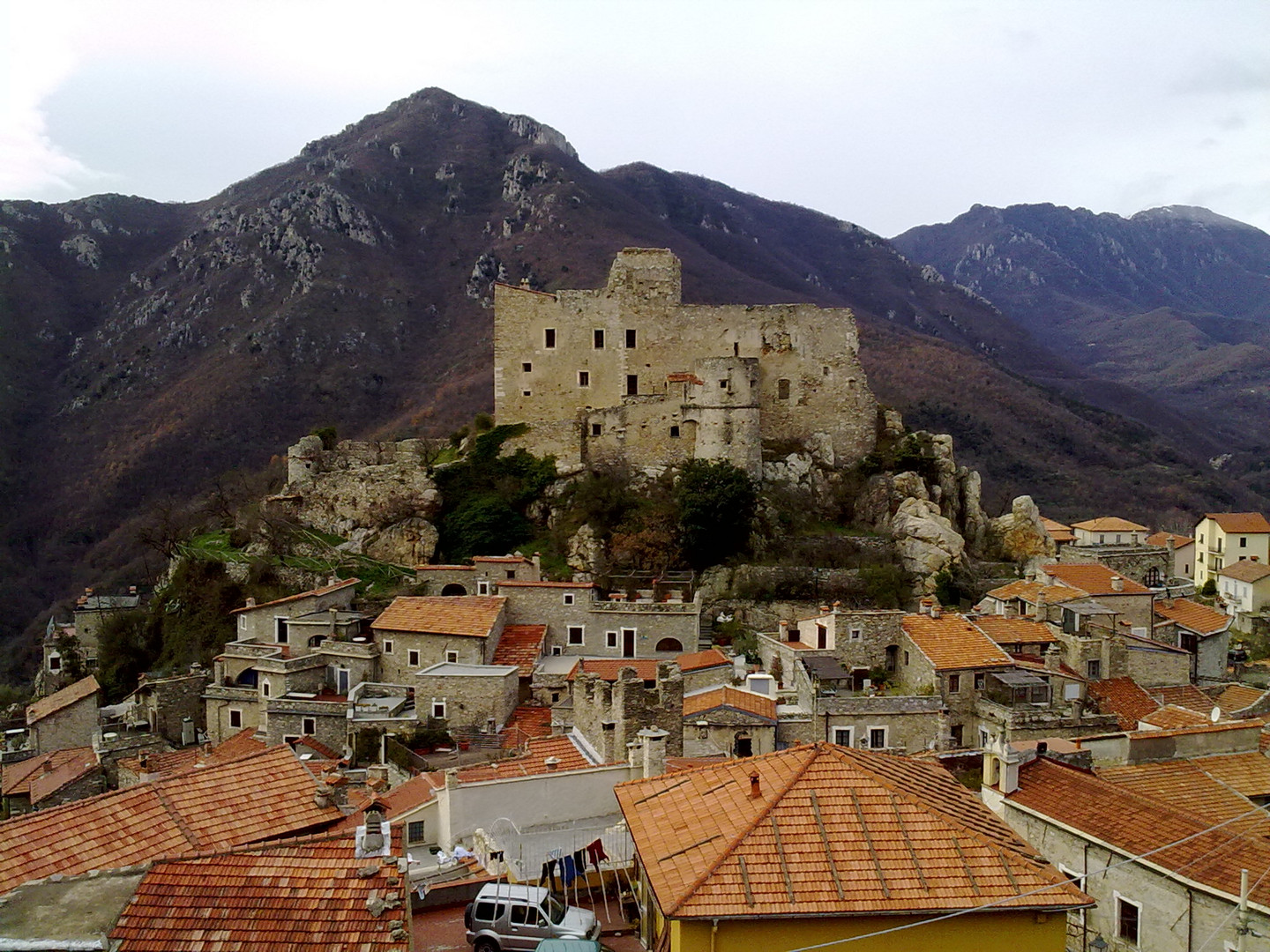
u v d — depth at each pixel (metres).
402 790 37.06
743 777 27.22
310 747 60.91
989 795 33.72
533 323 100.94
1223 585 118.69
